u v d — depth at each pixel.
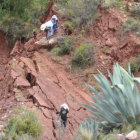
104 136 7.18
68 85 12.09
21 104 9.98
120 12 14.62
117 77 8.30
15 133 7.80
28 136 7.64
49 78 12.09
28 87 11.21
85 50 13.27
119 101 7.74
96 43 13.91
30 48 14.23
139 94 7.65
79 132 7.22
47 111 9.88
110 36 13.89
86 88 12.19
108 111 7.92
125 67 12.58
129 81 7.97
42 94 10.84
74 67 13.07
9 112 9.33
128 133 7.03
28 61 13.21
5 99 10.67
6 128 8.25
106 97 7.87
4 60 14.66
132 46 13.06
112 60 13.19
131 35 13.45
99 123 8.00
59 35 14.41
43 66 12.85
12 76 11.69
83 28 14.55
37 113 9.33
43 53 13.84
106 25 14.34
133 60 12.62
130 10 14.66
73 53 13.64
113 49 13.34
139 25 13.73
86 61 13.16
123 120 7.77
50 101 10.59
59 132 8.29
